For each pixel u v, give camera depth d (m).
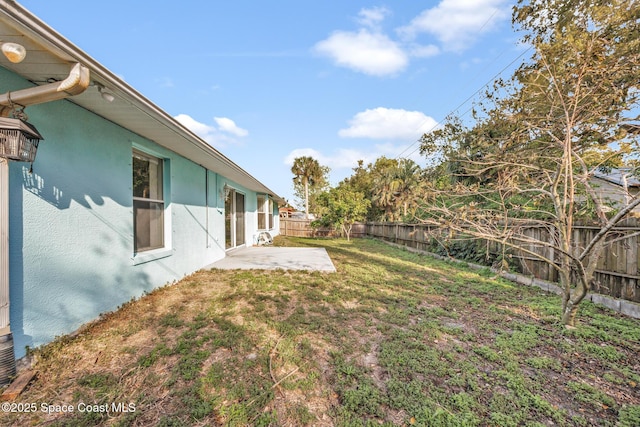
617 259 4.23
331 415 1.83
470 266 7.21
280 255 8.65
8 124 1.96
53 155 2.66
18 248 2.31
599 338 3.08
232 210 9.54
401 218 14.34
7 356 2.06
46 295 2.56
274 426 1.74
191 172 5.77
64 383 2.09
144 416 1.78
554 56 4.41
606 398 2.07
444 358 2.58
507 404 1.98
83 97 2.73
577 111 3.50
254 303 3.90
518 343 2.90
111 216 3.46
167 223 4.95
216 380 2.14
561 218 3.56
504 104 4.57
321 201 17.81
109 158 3.42
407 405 1.93
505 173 4.39
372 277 5.76
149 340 2.76
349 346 2.73
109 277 3.42
